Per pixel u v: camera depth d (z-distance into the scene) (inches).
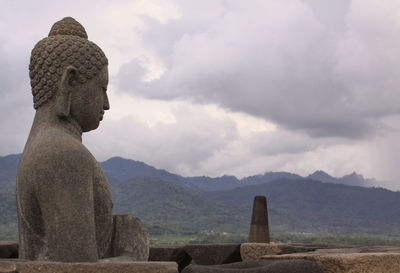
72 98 191.9
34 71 195.6
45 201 164.7
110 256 190.2
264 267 145.9
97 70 197.0
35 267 131.6
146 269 136.5
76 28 205.3
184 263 315.0
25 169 172.9
